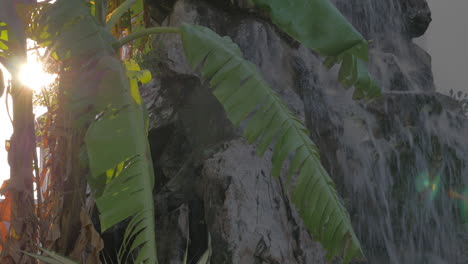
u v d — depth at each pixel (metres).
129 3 4.66
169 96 6.64
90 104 3.90
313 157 4.14
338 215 3.99
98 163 3.59
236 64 4.30
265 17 6.74
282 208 5.28
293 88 6.68
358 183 7.14
